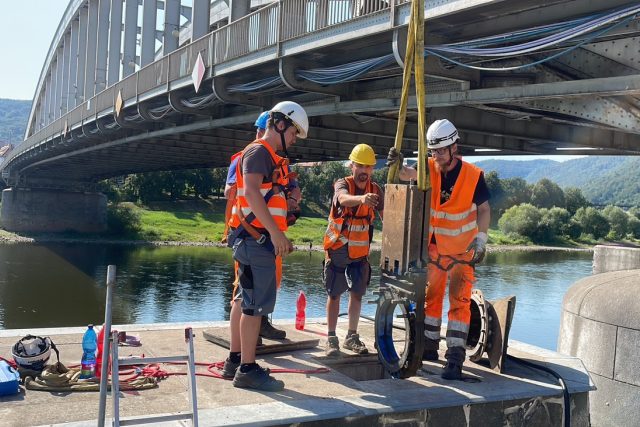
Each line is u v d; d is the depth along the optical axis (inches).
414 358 180.1
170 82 741.9
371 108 497.4
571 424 188.2
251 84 589.6
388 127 657.0
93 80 1590.8
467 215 191.6
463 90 414.6
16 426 139.6
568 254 2891.2
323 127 619.5
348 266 216.4
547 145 711.1
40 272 1497.3
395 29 400.2
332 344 215.6
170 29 1091.9
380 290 191.3
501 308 201.0
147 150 1194.0
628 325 309.4
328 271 217.0
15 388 161.0
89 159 1560.0
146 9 1233.4
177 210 3164.4
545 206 5265.8
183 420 144.0
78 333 223.8
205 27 845.8
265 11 543.5
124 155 1337.4
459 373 188.5
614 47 338.6
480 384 185.0
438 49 375.6
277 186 166.9
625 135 619.5
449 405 168.1
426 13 374.0
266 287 165.6
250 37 569.3
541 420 182.4
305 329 254.4
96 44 1546.5
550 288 1473.9
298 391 169.8
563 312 358.9
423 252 183.3
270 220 157.3
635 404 303.1
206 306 1123.3
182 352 204.7
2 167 2474.2
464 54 360.2
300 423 150.3
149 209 3120.1
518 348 237.6
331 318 218.1
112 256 1881.2
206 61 652.1
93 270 1566.2
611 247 496.7
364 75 496.4
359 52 492.7
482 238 188.7
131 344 211.2
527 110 478.6
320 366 197.3
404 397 168.7
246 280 166.2
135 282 1387.8
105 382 132.9
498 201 5196.9
